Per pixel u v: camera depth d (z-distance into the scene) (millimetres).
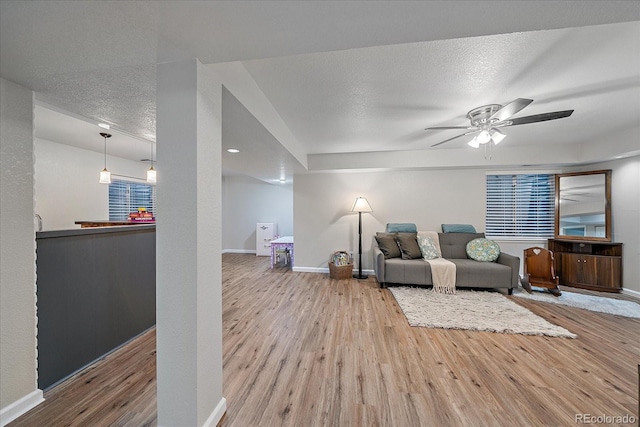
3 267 1516
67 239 1960
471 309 3143
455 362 2082
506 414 1547
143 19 1046
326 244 5184
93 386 1822
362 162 4609
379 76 2025
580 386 1793
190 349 1329
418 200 4945
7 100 1549
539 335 2537
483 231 4785
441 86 2188
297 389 1770
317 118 2924
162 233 1354
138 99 1835
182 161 1340
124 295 2449
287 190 7285
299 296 3717
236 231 7469
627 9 994
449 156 4414
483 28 1129
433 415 1541
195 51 1280
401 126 3193
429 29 1139
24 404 1573
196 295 1324
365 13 1027
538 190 4715
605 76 2025
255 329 2672
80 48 1245
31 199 1657
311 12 1019
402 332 2602
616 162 3881
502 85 2166
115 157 5109
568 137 3730
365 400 1664
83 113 2098
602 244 3912
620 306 3266
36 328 1670
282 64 1860
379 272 4098
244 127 2363
